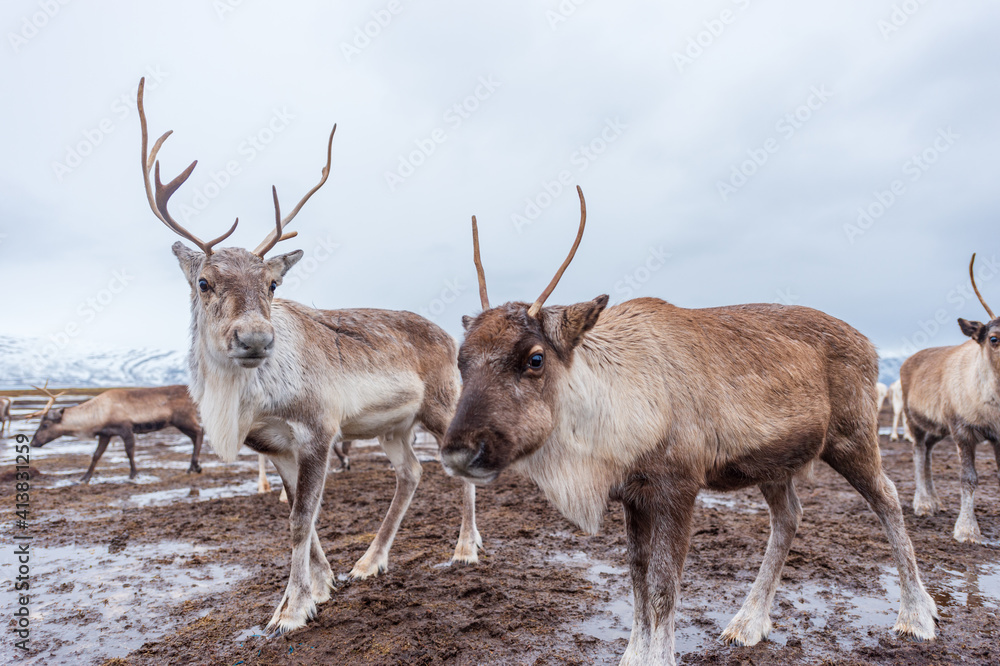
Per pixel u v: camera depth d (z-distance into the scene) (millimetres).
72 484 10953
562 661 3498
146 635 4043
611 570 5199
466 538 5531
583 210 3131
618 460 3213
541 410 3010
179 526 7219
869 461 3914
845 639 3727
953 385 6230
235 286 4160
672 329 3541
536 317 3139
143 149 4418
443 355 6102
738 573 5035
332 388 4781
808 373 3693
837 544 5812
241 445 4438
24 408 34406
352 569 5293
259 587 4922
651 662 3072
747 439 3424
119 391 11562
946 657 3461
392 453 5652
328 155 5133
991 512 6965
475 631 3932
